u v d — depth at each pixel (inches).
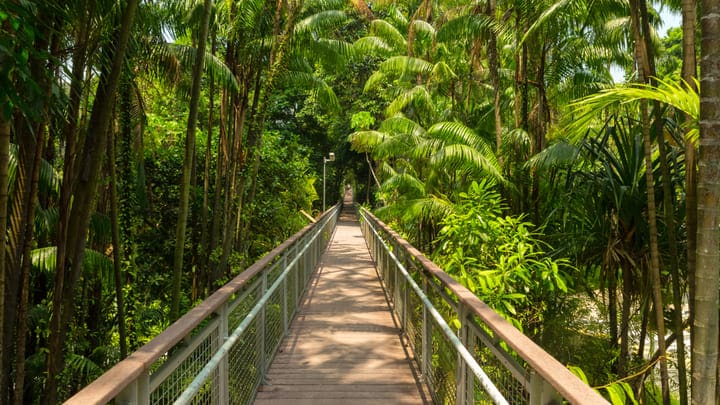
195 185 391.5
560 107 365.1
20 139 130.7
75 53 140.2
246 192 416.5
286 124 1008.9
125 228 256.1
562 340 248.2
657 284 169.5
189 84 342.0
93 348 228.5
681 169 209.8
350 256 550.9
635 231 215.2
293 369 186.1
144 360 66.1
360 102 858.8
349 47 433.1
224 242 345.4
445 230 230.5
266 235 516.7
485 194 238.2
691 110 118.6
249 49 324.8
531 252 213.8
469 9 370.6
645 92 121.3
